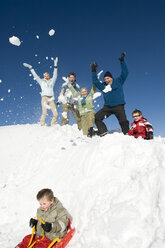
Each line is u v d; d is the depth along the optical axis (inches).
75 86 252.1
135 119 164.6
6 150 216.8
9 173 178.4
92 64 194.1
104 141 144.8
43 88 266.4
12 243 111.0
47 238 100.5
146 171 110.4
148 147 127.3
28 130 254.7
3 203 141.5
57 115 268.8
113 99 185.9
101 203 106.5
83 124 223.3
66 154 173.9
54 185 140.5
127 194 103.3
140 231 85.0
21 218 130.1
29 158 192.1
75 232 103.5
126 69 184.5
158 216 88.0
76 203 117.9
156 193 96.0
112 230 89.0
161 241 78.4
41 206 104.9
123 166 122.6
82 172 134.7
